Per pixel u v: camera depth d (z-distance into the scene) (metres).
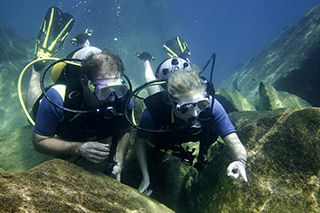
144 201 1.32
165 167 2.69
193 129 1.82
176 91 1.72
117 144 2.09
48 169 1.13
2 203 0.71
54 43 3.78
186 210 2.34
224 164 2.11
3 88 6.02
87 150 1.62
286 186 1.55
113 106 1.78
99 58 1.63
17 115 5.37
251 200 1.56
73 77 2.05
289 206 1.43
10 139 3.04
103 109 1.70
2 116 5.31
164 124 2.02
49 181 1.00
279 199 1.49
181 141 2.07
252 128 2.14
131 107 2.13
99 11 16.12
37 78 3.20
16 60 7.36
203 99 1.71
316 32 7.76
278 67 8.23
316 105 6.63
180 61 2.62
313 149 1.62
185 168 2.81
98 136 2.04
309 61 6.84
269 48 10.52
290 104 4.88
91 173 1.36
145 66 4.72
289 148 1.73
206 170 2.37
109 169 1.89
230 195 1.66
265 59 9.58
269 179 1.63
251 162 1.79
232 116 2.92
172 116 1.96
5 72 6.57
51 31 3.99
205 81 2.00
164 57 18.38
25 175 0.97
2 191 0.77
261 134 1.99
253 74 9.34
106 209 0.96
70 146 1.71
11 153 2.79
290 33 9.67
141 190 2.02
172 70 2.51
